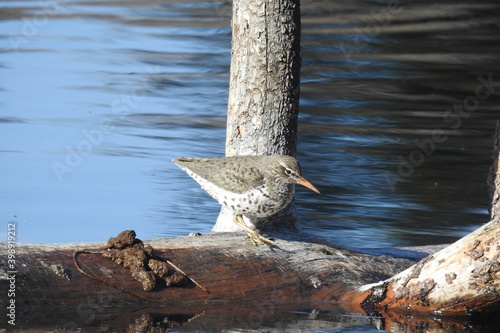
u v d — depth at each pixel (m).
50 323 9.19
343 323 9.92
